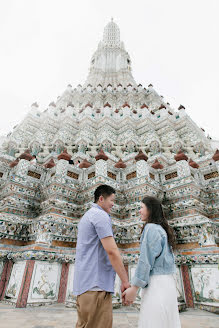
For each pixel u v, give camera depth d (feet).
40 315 10.88
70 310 12.19
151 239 6.22
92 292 5.61
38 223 16.08
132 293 5.77
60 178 20.86
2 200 19.97
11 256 15.57
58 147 34.81
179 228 16.42
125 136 38.88
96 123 42.78
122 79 76.43
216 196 19.89
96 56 91.86
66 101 62.39
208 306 12.64
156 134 38.24
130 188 20.90
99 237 6.10
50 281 14.42
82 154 31.89
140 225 16.79
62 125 41.75
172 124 41.60
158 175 22.67
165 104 63.31
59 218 17.84
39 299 13.34
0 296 14.53
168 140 37.78
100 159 21.85
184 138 38.83
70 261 15.67
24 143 36.68
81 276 5.93
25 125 40.86
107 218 6.45
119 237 17.42
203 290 13.29
